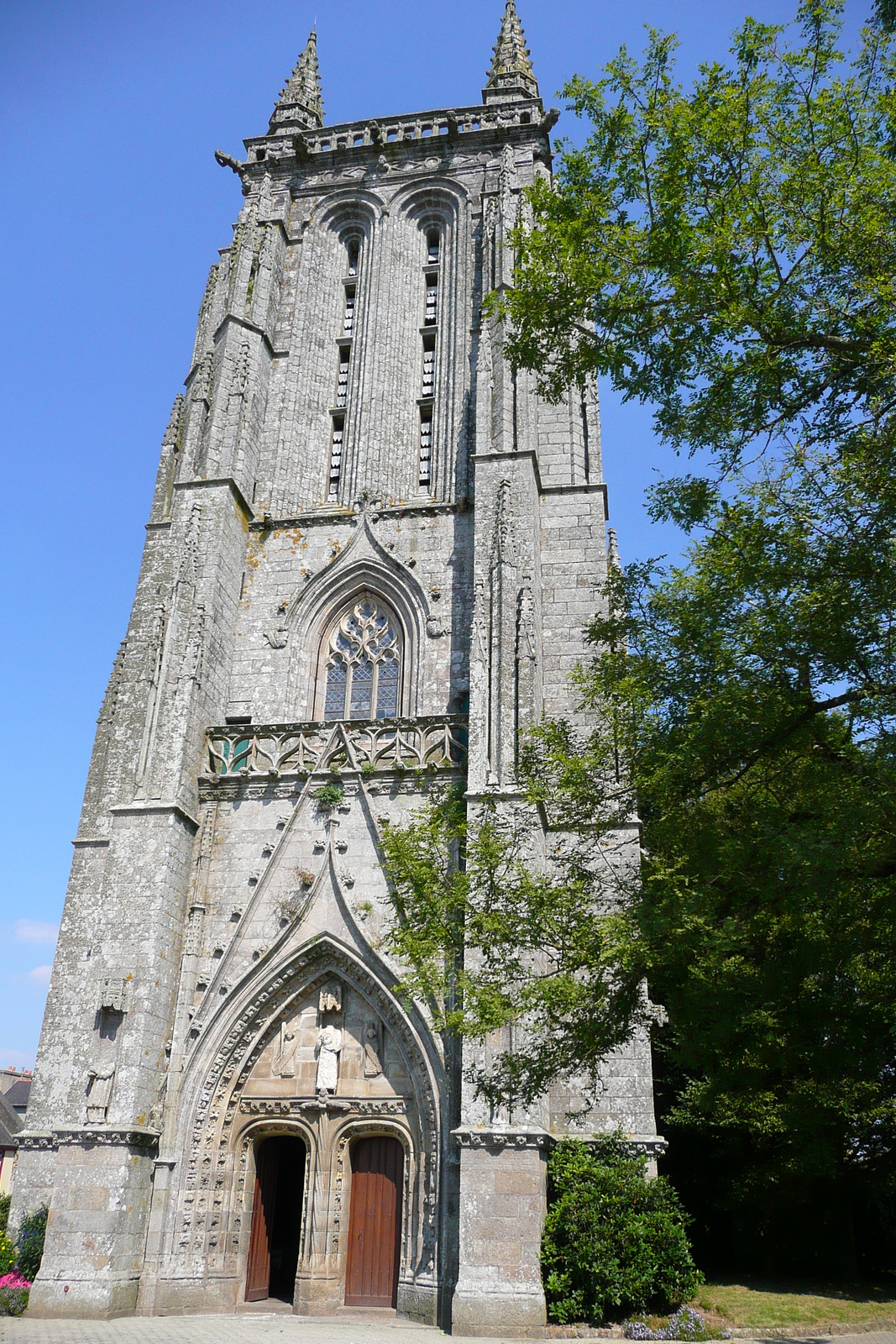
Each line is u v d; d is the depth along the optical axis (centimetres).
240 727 3216
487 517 3191
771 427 1720
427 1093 2611
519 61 4966
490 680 2914
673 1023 1959
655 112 1728
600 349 1803
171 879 2883
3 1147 6419
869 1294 2756
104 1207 2442
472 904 2117
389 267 4316
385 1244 2658
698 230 1673
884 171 1566
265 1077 2814
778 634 1611
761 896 1596
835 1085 2512
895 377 1522
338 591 3603
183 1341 1988
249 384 3894
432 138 4509
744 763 1731
